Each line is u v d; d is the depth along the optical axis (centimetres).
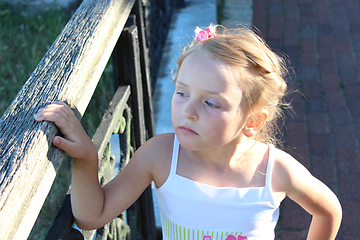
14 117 77
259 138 120
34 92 85
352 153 303
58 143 76
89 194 93
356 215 250
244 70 94
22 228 62
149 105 176
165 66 362
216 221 110
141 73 166
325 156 299
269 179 110
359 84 386
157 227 214
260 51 99
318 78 393
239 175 110
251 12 522
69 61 95
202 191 108
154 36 328
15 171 64
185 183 109
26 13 482
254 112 100
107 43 111
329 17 514
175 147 111
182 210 111
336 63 418
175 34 409
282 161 112
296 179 111
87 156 85
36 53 392
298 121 335
